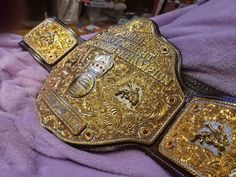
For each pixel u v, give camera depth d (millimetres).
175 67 539
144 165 486
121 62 562
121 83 542
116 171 487
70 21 1305
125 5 1372
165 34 628
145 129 504
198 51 532
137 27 621
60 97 584
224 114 458
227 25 535
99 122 529
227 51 500
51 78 635
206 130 456
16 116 587
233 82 500
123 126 515
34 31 743
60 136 546
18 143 530
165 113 508
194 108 494
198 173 432
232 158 418
